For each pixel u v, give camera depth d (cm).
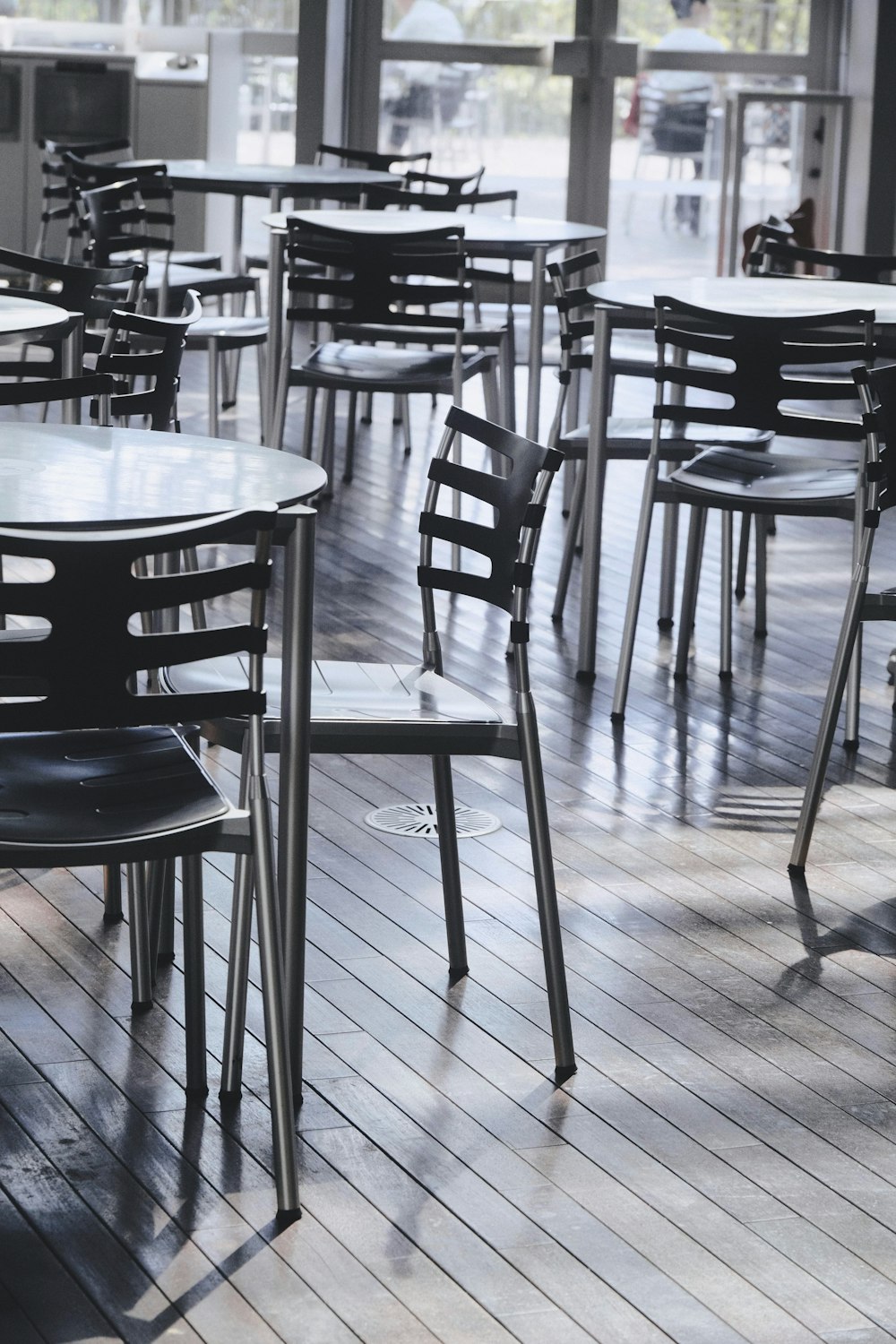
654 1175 232
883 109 898
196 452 257
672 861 341
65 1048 257
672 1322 201
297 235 562
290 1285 204
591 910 316
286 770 239
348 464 659
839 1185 232
